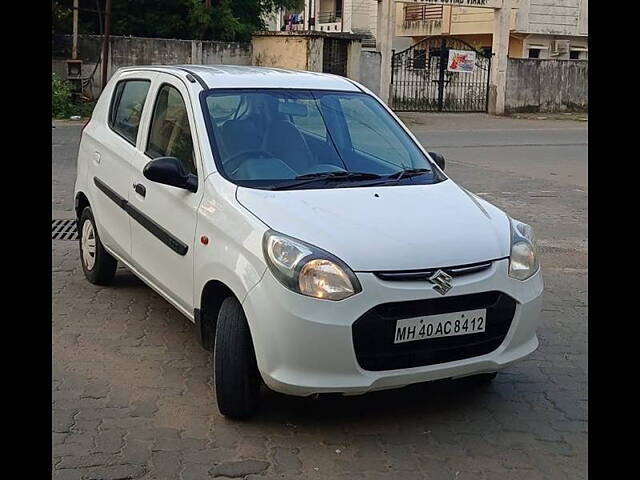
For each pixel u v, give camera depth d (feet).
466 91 93.09
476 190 40.93
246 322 13.74
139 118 19.51
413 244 13.55
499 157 55.62
